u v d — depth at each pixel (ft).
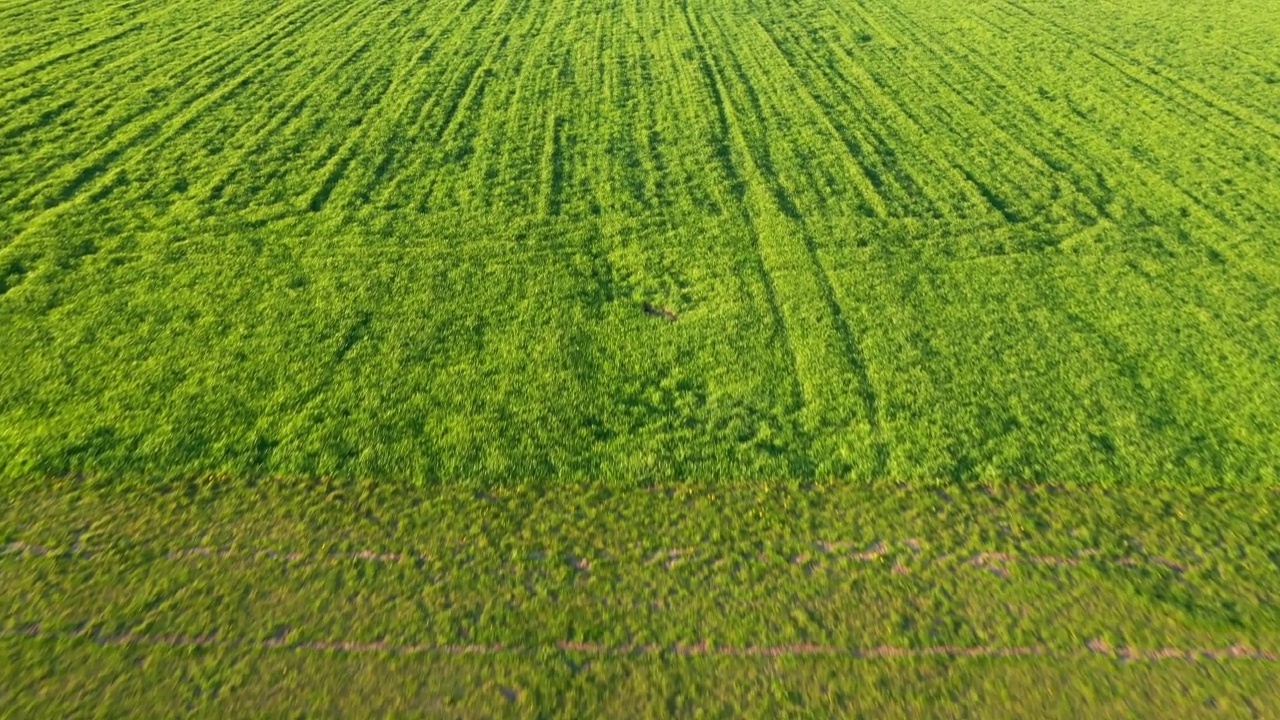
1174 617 20.80
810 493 23.73
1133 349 28.78
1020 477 24.20
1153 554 22.25
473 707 18.72
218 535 22.12
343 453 24.41
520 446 24.84
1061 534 22.74
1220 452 24.93
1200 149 41.57
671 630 20.39
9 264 31.35
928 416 26.04
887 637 20.34
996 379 27.45
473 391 26.63
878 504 23.47
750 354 28.37
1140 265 33.06
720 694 19.13
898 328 29.60
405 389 26.63
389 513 22.86
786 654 19.94
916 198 37.22
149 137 40.29
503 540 22.33
